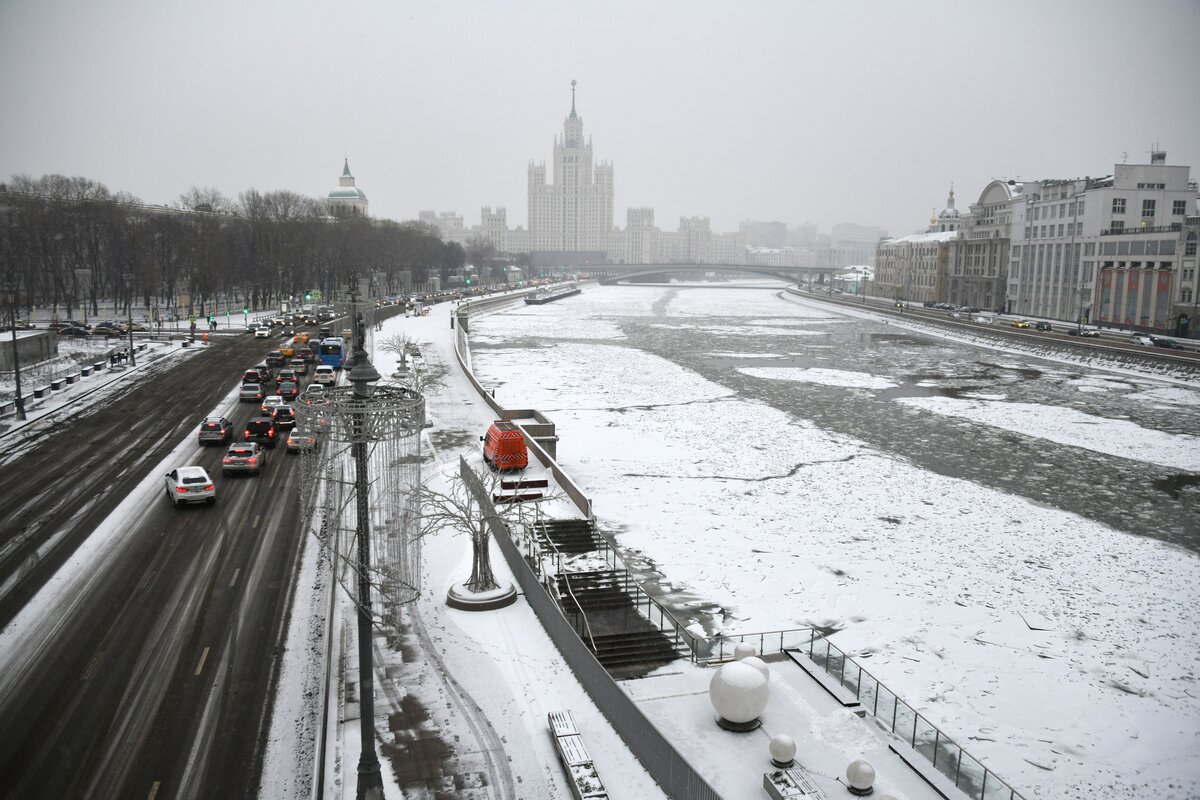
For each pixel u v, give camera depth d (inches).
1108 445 2979.8
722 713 1080.8
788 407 3619.6
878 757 1034.7
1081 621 1563.7
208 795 932.0
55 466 2260.1
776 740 982.4
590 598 1528.1
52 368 3777.1
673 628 1427.2
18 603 1406.3
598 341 6230.3
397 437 905.5
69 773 962.7
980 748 1154.7
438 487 2122.3
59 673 1182.9
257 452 2250.2
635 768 1019.3
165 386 3501.5
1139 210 6761.8
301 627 1338.6
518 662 1269.7
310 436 899.4
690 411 3491.6
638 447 2832.2
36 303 6471.5
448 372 4261.8
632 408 3535.9
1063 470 2632.9
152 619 1355.8
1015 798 965.2
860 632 1496.1
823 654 1331.2
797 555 1856.5
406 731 1068.5
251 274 7755.9
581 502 1905.8
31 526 1780.3
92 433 2655.0
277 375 3782.0
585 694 1186.6
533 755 1033.5
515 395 3784.5
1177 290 5831.7
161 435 2635.3
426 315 7224.4
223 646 1269.7
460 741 1053.2
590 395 3833.7
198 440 2561.5
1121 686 1336.1
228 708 1103.6
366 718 892.6
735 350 5757.9
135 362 4042.8
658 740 978.1
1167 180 6747.1
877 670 1362.0
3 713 1081.4
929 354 5615.2
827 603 1611.7
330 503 1072.2
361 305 4431.6
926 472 2578.7
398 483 943.0
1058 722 1229.1
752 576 1731.1
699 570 1754.4
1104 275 6653.5
